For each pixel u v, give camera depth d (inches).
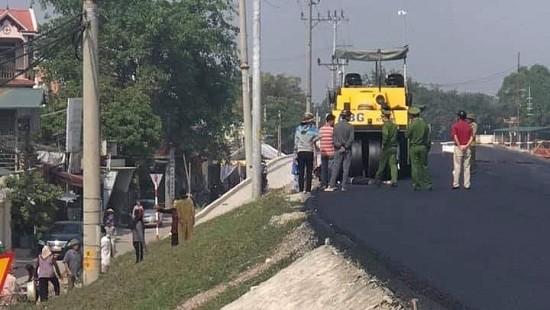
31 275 940.0
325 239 507.2
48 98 2182.6
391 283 386.6
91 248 783.7
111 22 2345.0
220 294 478.0
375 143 981.8
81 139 863.7
